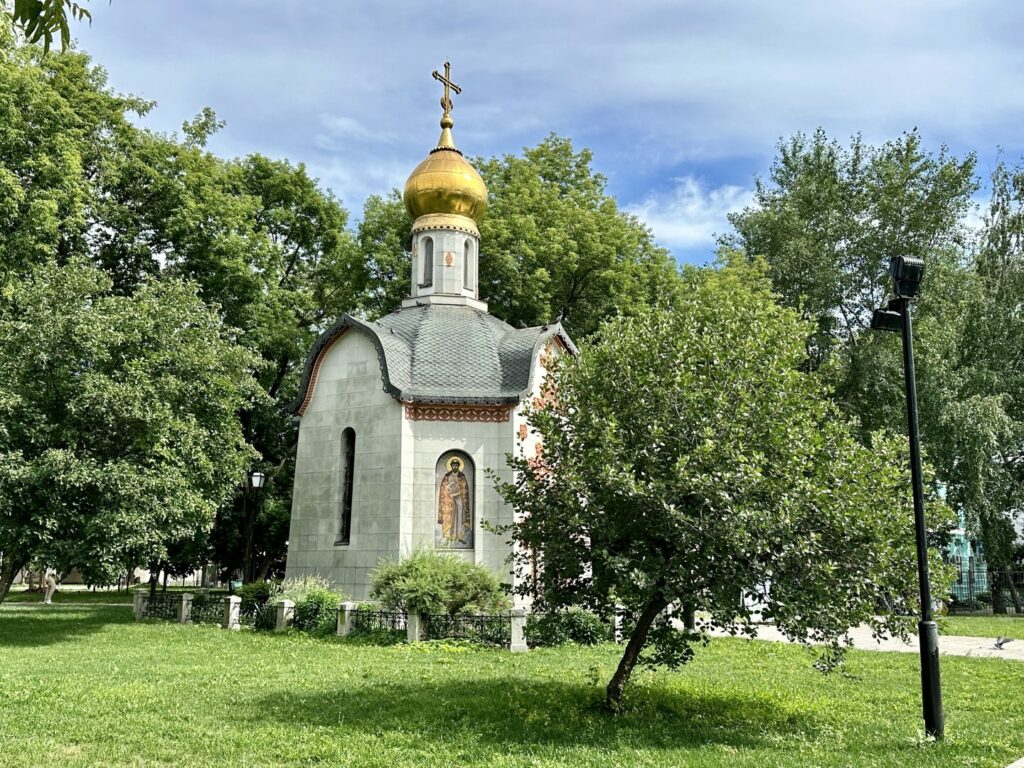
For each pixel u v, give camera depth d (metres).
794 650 19.45
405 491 23.66
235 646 18.61
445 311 27.45
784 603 10.23
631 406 11.42
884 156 38.09
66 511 18.69
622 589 10.98
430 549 21.48
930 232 36.12
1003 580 39.19
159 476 19.62
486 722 10.64
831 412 13.31
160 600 25.83
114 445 20.38
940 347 33.28
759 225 39.44
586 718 11.00
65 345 19.55
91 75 31.56
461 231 28.92
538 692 12.62
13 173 25.53
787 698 12.98
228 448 22.97
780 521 10.05
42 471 18.02
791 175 40.84
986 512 32.47
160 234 31.70
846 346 36.22
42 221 24.88
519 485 11.95
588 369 12.00
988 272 38.78
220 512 34.41
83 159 29.95
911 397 10.91
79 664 15.39
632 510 10.74
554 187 36.78
